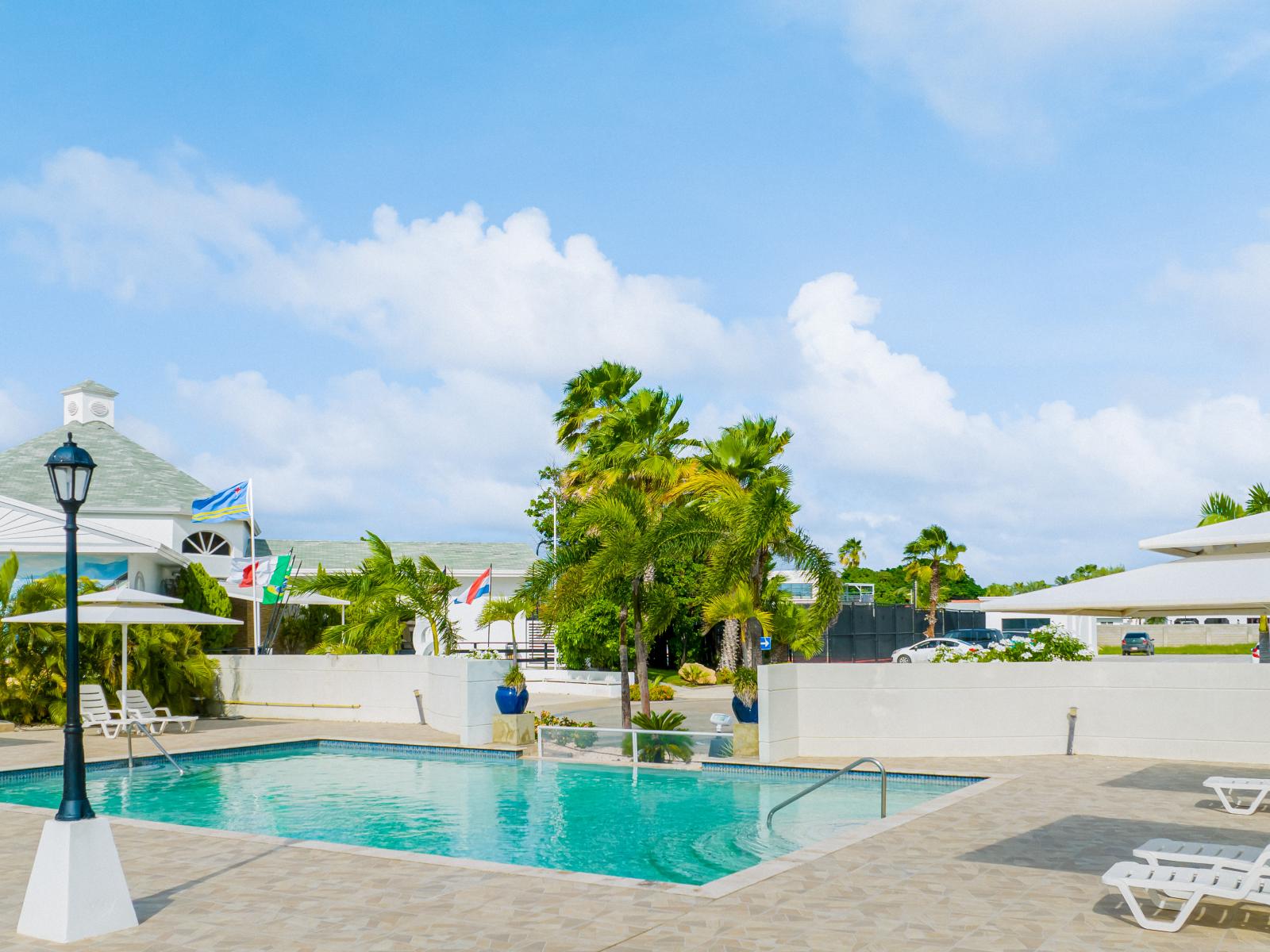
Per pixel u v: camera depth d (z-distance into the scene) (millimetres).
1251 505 41062
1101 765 14734
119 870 7074
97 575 30000
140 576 31078
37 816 11430
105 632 22938
